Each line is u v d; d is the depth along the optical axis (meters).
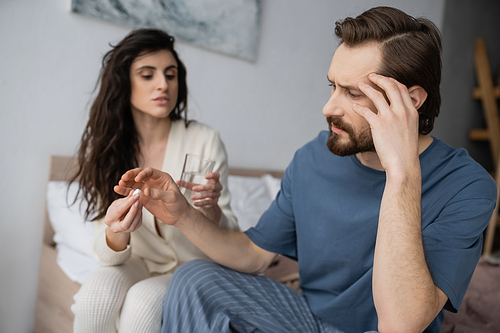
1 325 1.70
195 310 0.88
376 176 0.95
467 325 1.24
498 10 4.20
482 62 3.86
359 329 0.97
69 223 1.63
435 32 0.85
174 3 2.03
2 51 1.62
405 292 0.69
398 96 0.76
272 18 2.45
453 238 0.78
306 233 1.04
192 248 1.31
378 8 0.86
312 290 1.08
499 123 3.77
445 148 0.92
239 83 2.35
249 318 0.88
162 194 0.88
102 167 1.30
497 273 1.64
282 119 2.60
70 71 1.79
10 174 1.68
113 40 1.89
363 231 0.95
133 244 1.26
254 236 1.10
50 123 1.76
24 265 1.74
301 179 1.08
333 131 0.88
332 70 0.85
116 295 1.00
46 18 1.70
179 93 1.44
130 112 1.35
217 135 1.47
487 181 0.83
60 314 1.53
